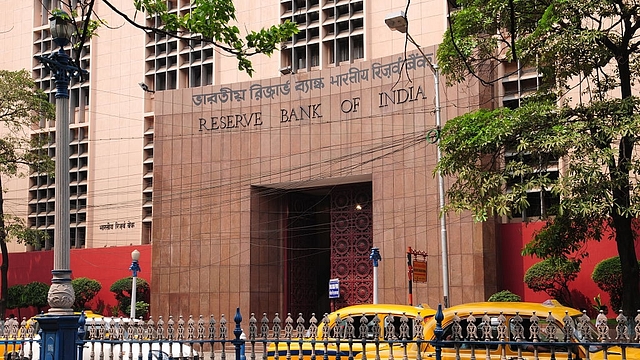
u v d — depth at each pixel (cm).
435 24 3291
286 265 3189
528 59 1454
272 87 3117
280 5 3644
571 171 1323
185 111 3278
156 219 3278
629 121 1309
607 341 863
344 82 2955
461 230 2630
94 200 4141
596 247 2527
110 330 1210
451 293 2608
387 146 2817
